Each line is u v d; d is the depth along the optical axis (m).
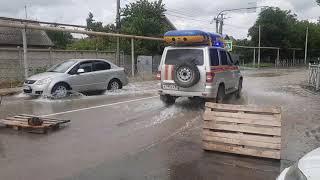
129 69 28.62
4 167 6.08
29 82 14.17
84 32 20.45
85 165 6.20
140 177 5.68
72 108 11.86
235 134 6.80
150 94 15.66
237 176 5.74
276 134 6.49
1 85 17.86
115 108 11.88
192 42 12.21
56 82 13.98
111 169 6.02
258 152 6.61
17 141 7.70
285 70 45.44
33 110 11.46
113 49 29.59
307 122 9.87
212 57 12.03
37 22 26.02
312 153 3.87
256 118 6.62
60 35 44.91
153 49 32.88
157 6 35.62
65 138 7.96
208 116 7.02
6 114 10.79
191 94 11.90
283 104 13.24
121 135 8.27
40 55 21.84
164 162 6.40
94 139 7.90
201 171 5.96
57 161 6.40
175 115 10.70
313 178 3.33
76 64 15.02
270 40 68.88
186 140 7.88
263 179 5.62
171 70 12.13
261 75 32.19
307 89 18.88
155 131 8.70
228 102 13.58
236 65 14.49
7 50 20.12
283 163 6.36
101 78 15.80
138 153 6.91
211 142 7.01
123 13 34.88
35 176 5.68
